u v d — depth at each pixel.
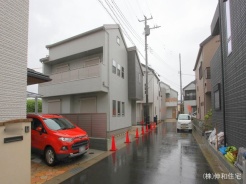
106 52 15.02
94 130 11.60
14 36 5.27
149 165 7.49
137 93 20.02
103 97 15.16
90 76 14.51
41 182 5.82
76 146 7.81
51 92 16.55
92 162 7.99
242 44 6.55
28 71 6.97
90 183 5.70
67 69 18.06
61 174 6.54
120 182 5.75
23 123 5.06
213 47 18.44
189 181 5.77
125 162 7.95
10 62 5.12
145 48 21.36
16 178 4.81
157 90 33.12
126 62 19.52
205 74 17.97
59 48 17.56
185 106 39.91
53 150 7.50
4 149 4.59
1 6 4.95
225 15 9.05
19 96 5.32
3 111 4.87
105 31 14.99
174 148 10.86
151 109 28.88
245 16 6.09
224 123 9.44
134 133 17.58
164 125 27.39
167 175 6.31
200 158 8.54
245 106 6.43
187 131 19.52
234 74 7.72
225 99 9.49
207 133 13.02
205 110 18.61
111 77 15.61
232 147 7.55
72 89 15.26
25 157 5.07
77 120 12.18
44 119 8.52
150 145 11.84
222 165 7.35
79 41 16.23
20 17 5.48
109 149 10.48
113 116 15.76
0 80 4.84
